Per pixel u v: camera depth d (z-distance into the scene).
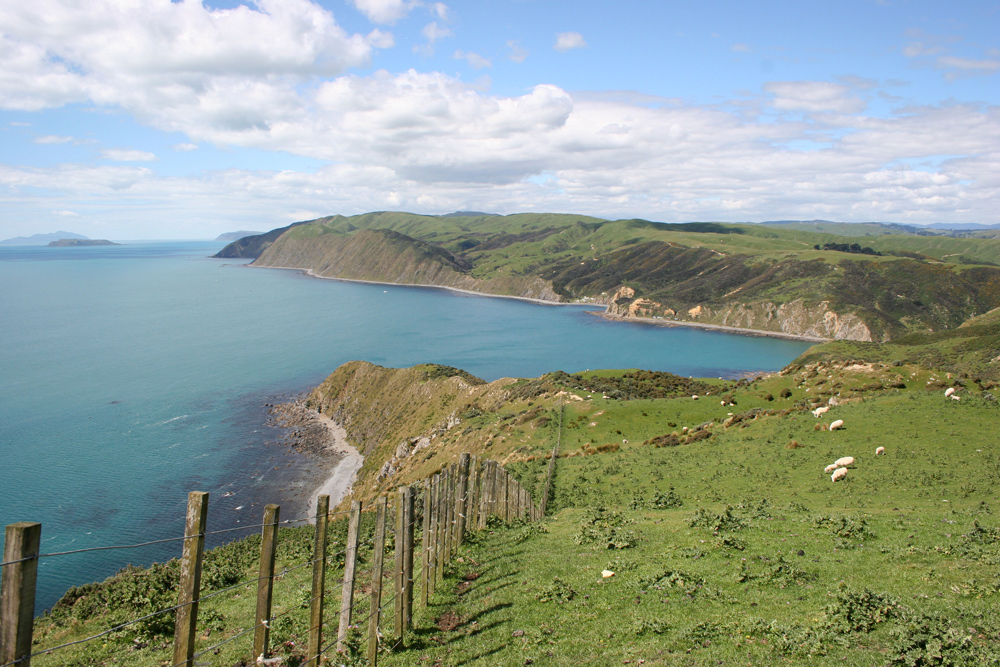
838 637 10.41
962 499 22.94
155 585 17.52
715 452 37.81
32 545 5.71
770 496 27.11
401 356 186.75
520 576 15.95
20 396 127.00
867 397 46.00
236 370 158.75
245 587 18.00
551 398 70.94
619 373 91.69
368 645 10.85
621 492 32.28
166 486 81.81
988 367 111.31
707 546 17.00
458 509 18.08
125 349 184.50
